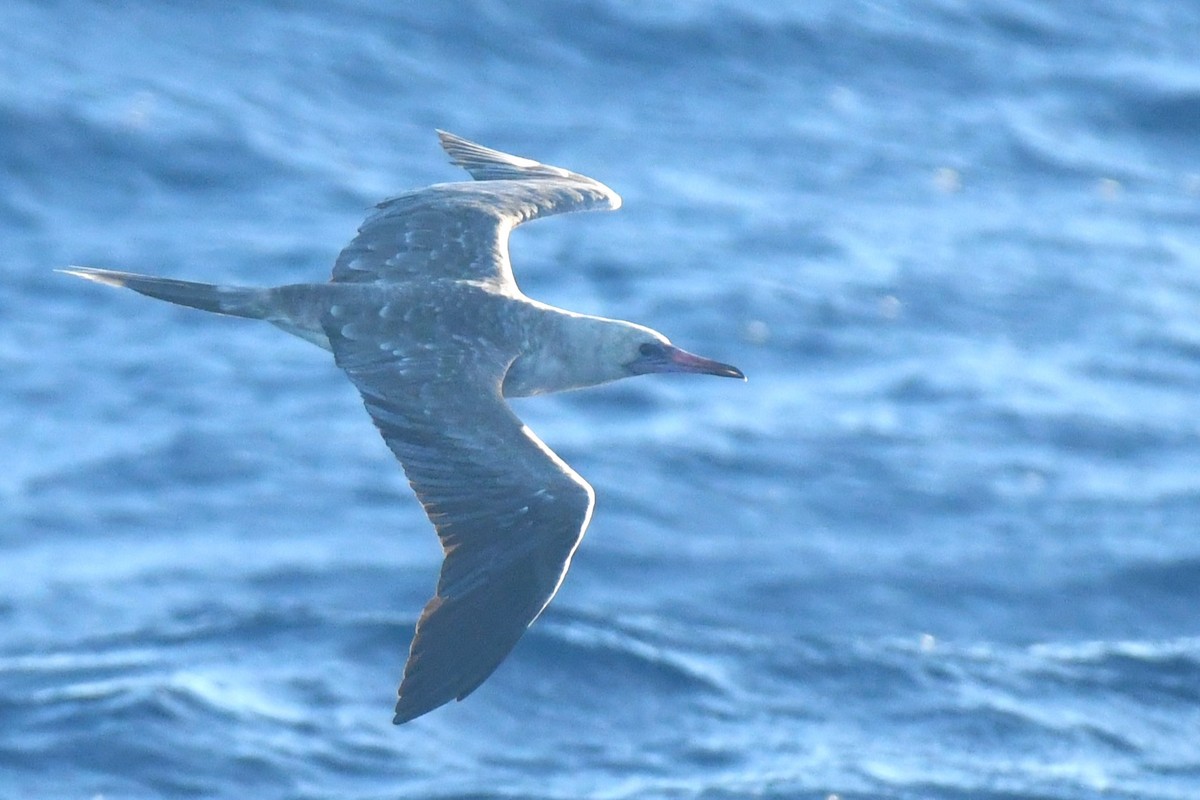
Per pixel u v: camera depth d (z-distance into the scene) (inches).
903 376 978.1
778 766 593.9
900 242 1178.0
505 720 613.9
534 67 1374.3
